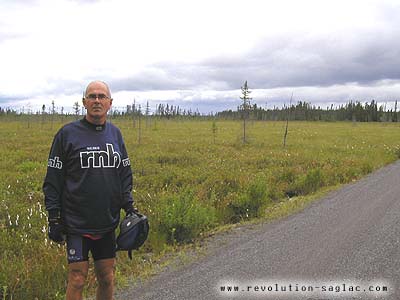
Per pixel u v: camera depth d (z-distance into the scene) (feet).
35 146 86.07
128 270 18.42
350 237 22.70
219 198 34.19
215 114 404.98
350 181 46.85
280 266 18.30
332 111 442.09
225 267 18.43
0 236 22.50
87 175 12.09
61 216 12.30
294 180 45.21
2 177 45.88
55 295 15.35
